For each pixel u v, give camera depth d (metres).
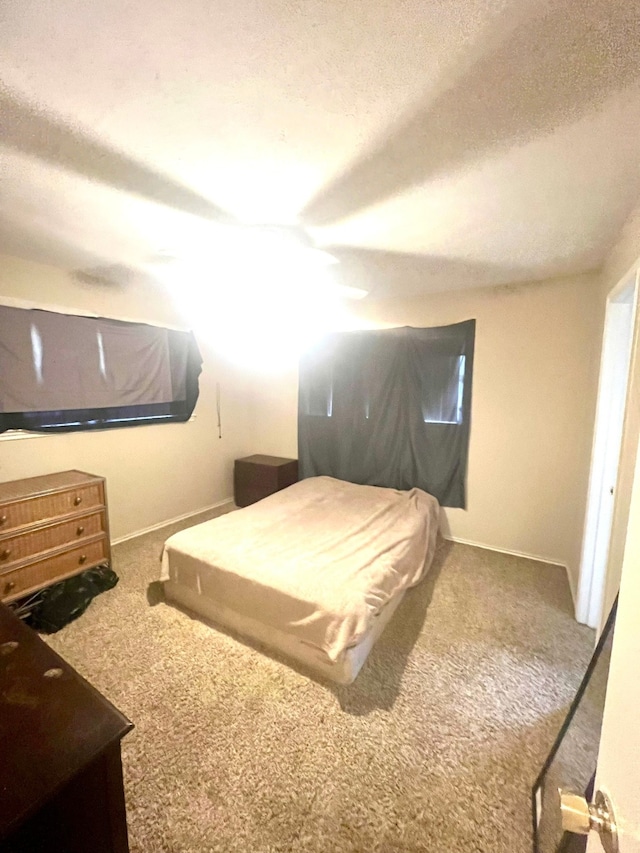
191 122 1.15
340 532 2.51
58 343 2.75
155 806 1.25
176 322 3.61
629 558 0.61
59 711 0.75
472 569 2.91
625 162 1.33
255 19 0.80
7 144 1.26
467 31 0.82
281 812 1.24
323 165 1.37
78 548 2.48
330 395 3.90
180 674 1.80
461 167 1.38
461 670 1.86
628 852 0.46
